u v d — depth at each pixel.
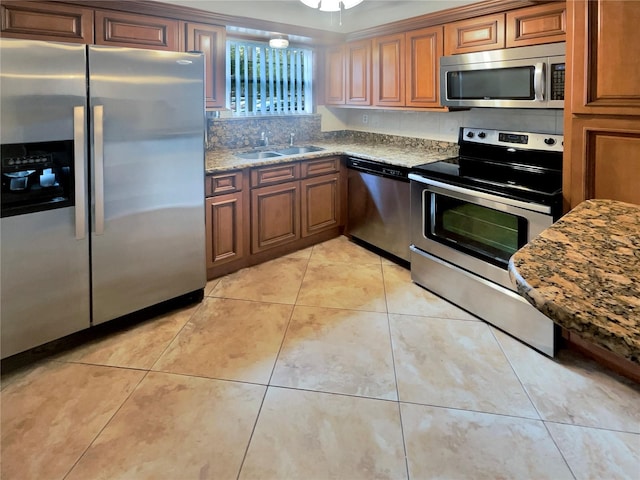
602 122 1.82
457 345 2.25
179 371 2.04
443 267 2.75
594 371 2.02
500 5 2.57
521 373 2.01
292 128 4.14
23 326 2.01
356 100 3.86
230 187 3.04
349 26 3.76
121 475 1.46
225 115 3.67
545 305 0.68
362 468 1.49
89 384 1.94
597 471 1.46
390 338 2.33
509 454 1.54
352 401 1.83
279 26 3.33
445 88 2.94
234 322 2.51
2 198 1.86
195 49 2.95
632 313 0.63
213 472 1.47
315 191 3.65
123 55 2.10
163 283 2.54
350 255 3.62
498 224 2.35
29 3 2.28
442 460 1.52
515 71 2.49
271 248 3.47
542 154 2.65
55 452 1.55
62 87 1.92
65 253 2.09
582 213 1.23
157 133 2.32
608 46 1.75
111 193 2.19
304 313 2.62
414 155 3.42
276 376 2.00
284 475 1.46
